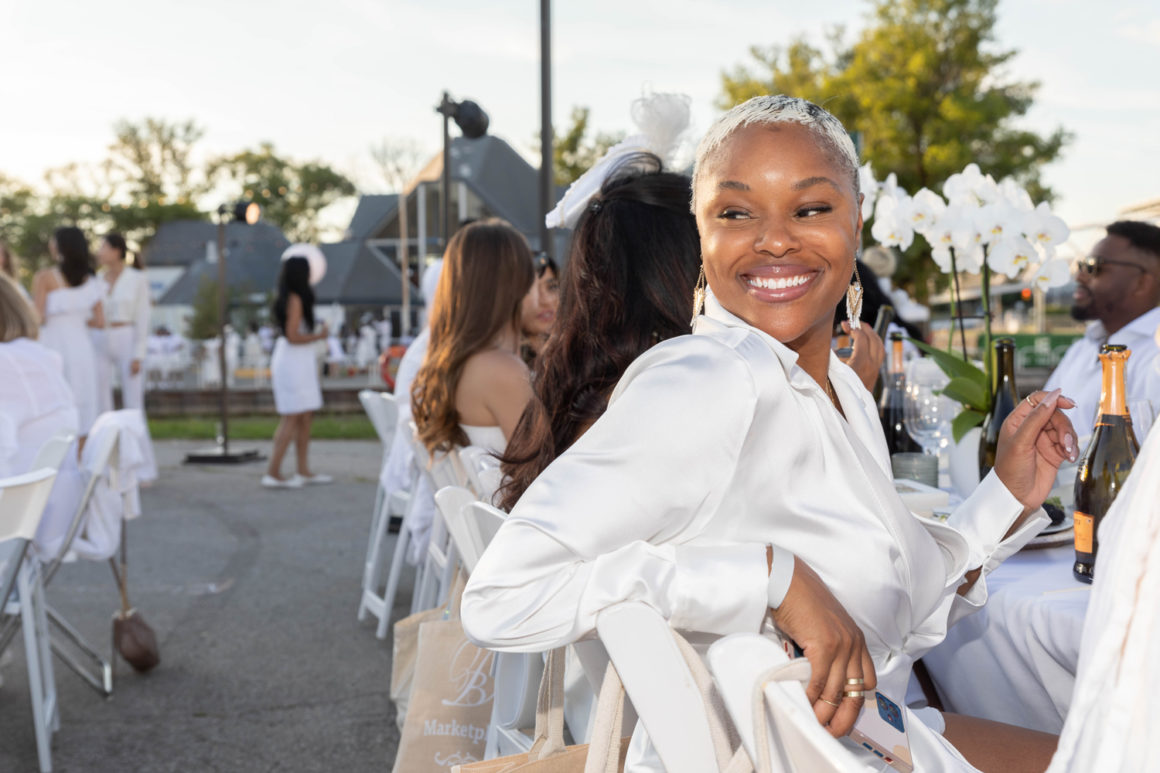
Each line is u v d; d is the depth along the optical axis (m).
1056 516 1.83
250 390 16.27
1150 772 0.71
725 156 1.06
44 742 2.73
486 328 2.48
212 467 9.05
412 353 3.99
